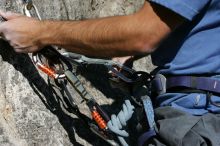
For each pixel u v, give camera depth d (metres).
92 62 1.68
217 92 1.43
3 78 1.50
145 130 1.55
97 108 1.58
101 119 1.57
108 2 2.11
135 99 1.59
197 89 1.44
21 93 1.54
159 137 1.47
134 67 2.06
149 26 1.36
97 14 2.07
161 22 1.36
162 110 1.48
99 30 1.42
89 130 1.71
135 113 1.73
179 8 1.33
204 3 1.35
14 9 1.57
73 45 1.47
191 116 1.43
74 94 1.75
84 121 1.65
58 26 1.47
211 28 1.41
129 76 1.66
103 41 1.42
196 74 1.44
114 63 1.69
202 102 1.44
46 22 1.48
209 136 1.39
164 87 1.50
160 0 1.33
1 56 1.51
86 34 1.43
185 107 1.46
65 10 1.87
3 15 1.48
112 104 1.87
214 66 1.43
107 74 1.93
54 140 1.59
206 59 1.43
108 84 1.91
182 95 1.46
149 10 1.36
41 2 1.74
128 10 2.18
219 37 1.42
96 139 1.72
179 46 1.45
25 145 1.51
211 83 1.43
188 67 1.44
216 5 1.38
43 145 1.55
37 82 1.61
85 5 1.99
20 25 1.47
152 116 1.49
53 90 1.65
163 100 1.50
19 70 1.55
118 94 1.91
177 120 1.43
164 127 1.44
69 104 1.65
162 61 1.49
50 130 1.58
